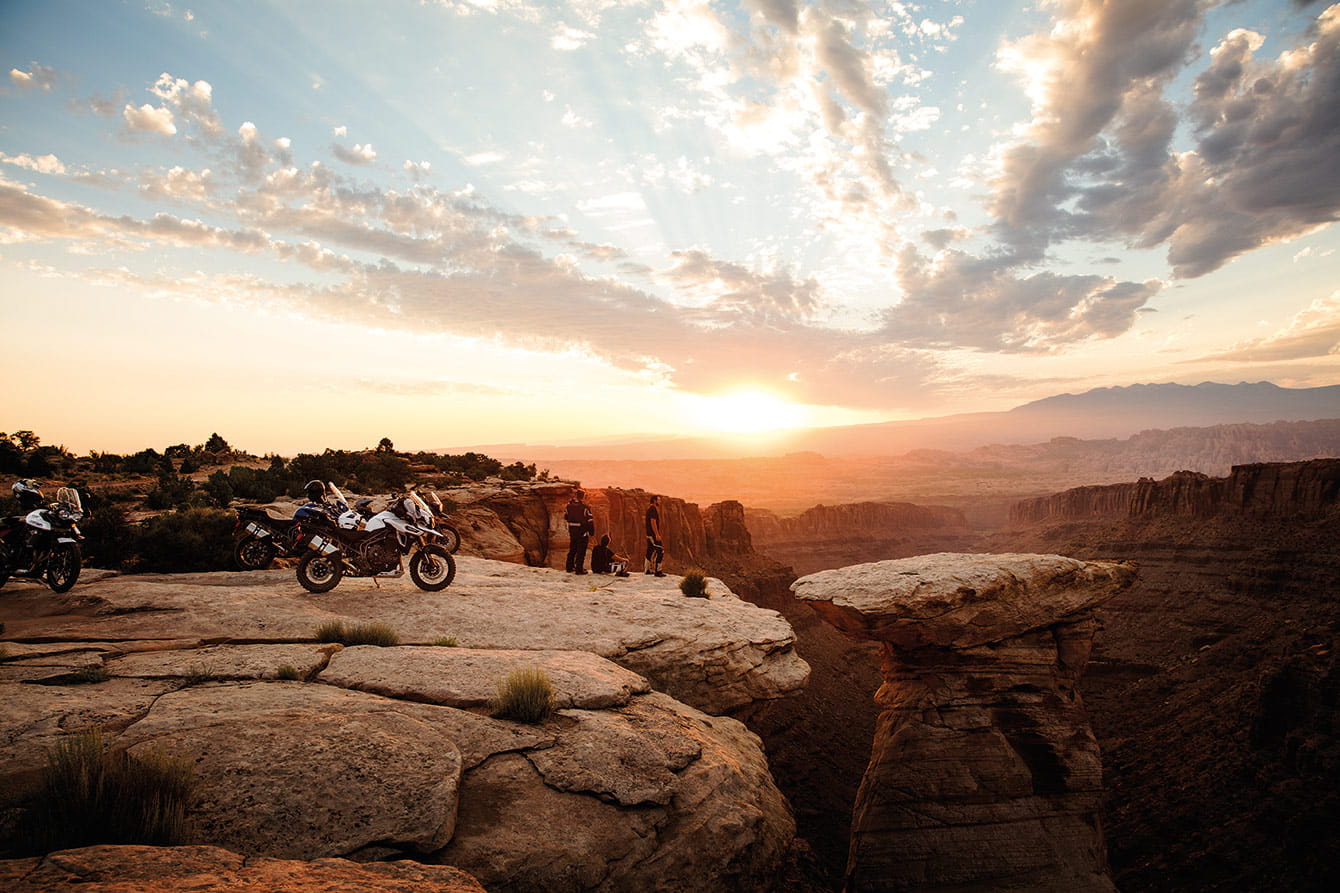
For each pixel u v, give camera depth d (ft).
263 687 22.49
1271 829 106.11
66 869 10.46
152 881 10.38
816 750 178.60
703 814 21.97
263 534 46.65
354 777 17.16
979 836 57.88
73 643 26.99
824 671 270.87
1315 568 297.12
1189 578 371.35
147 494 79.00
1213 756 139.74
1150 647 312.91
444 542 42.42
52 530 35.53
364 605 36.50
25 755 15.93
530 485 112.68
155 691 21.47
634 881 18.93
